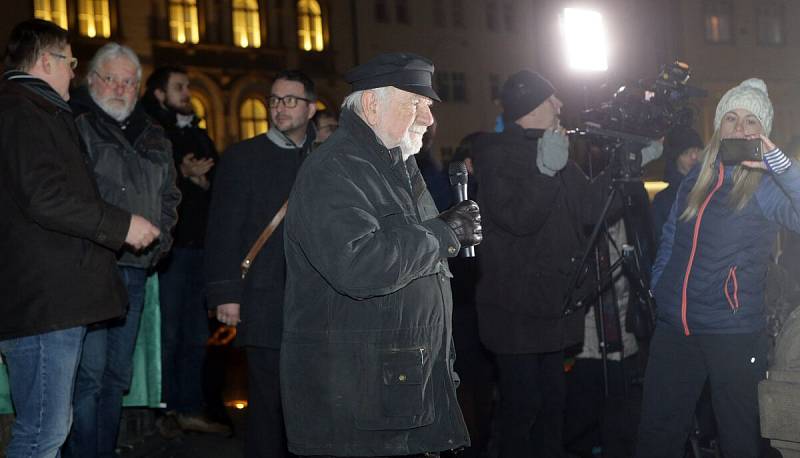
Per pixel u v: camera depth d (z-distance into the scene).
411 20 38.22
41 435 3.90
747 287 4.04
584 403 5.84
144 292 5.12
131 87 4.93
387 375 2.96
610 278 5.51
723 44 35.94
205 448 6.05
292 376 3.07
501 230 4.76
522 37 40.78
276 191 4.87
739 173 3.98
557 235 4.75
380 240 2.89
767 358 4.11
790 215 3.90
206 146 6.78
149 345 5.83
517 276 4.71
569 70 5.62
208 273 4.86
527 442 4.77
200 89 34.25
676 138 6.30
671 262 4.21
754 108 4.05
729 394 4.06
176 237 6.30
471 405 5.82
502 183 4.66
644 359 6.70
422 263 2.95
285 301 3.17
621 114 4.56
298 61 35.97
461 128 39.56
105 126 4.82
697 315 4.08
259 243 4.81
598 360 5.83
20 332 3.84
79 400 4.61
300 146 4.99
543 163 4.55
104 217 3.95
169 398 6.32
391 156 3.15
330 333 3.01
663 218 6.38
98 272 4.03
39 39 4.09
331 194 2.95
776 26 36.97
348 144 3.08
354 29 36.91
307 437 3.02
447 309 3.15
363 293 2.91
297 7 36.03
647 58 34.62
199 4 34.28
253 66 35.19
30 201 3.81
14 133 3.87
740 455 4.06
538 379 4.81
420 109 3.19
